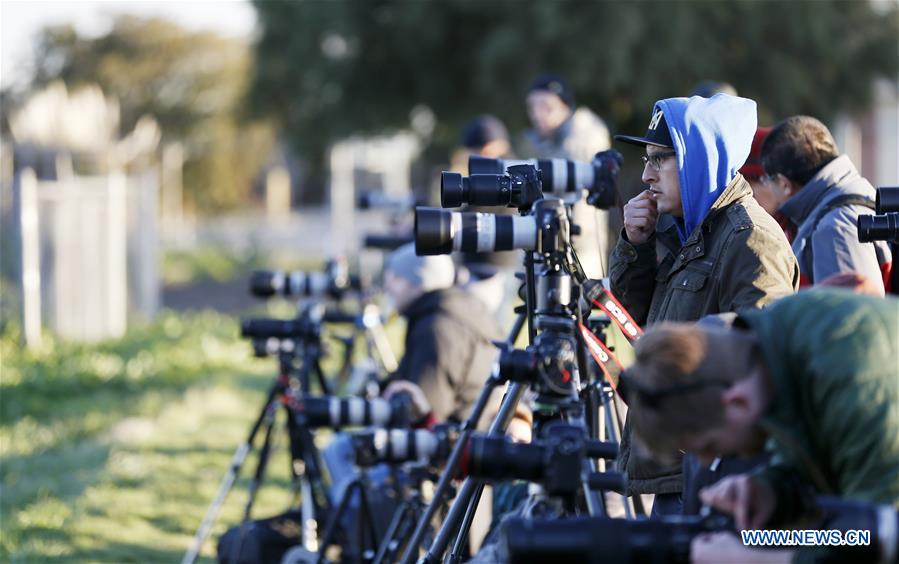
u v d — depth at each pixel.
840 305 6.42
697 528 6.41
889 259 12.23
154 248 45.22
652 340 6.46
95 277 41.59
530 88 21.66
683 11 53.09
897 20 59.09
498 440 7.43
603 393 11.27
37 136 46.44
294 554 14.98
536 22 53.31
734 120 9.77
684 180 9.66
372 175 103.62
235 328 42.91
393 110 64.38
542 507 8.31
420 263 15.54
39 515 19.55
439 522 13.23
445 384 14.81
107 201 42.00
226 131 105.75
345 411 13.12
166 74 105.81
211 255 73.00
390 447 11.88
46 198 40.72
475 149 23.16
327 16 62.25
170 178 103.31
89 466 23.22
